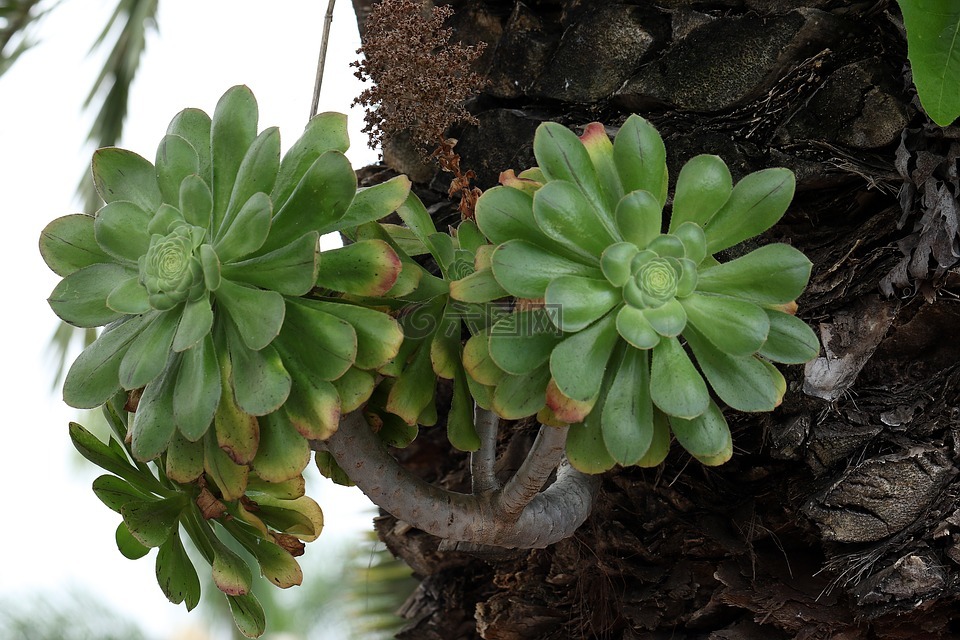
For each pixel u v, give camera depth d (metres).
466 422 1.39
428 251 1.44
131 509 1.36
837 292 1.47
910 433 1.45
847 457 1.46
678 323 1.31
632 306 1.31
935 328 1.46
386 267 1.34
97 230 1.36
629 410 1.32
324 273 1.35
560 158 1.33
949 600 1.45
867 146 1.45
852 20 1.46
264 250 1.34
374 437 1.39
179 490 1.40
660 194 1.34
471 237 1.42
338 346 1.32
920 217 1.43
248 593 1.39
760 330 1.31
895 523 1.45
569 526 1.44
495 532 1.41
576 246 1.32
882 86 1.45
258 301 1.31
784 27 1.46
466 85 1.46
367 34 1.46
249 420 1.33
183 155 1.37
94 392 1.35
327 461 1.46
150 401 1.35
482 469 1.42
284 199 1.36
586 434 1.33
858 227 1.47
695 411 1.31
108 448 1.40
